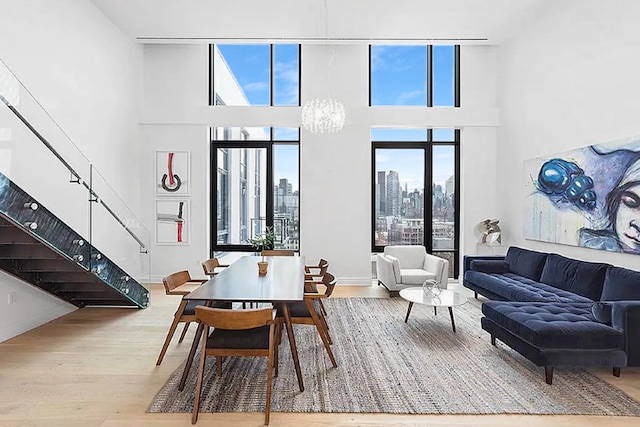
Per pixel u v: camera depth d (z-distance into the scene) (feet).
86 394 10.06
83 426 8.62
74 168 13.66
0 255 13.25
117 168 21.62
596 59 15.80
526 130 21.03
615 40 14.80
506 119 23.35
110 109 20.77
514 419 9.04
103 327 15.52
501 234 23.84
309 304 11.78
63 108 16.89
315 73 24.70
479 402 9.74
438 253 26.00
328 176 24.52
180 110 24.25
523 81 21.35
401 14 19.22
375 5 18.34
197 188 24.61
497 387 10.53
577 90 16.96
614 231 14.67
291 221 25.77
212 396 9.98
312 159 24.52
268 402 8.87
